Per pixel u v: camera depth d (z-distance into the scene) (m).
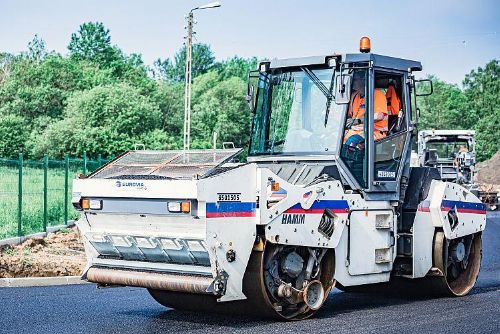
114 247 11.66
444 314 12.33
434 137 40.62
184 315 11.97
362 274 12.67
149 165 11.75
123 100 64.12
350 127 12.80
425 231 13.80
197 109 69.31
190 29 50.81
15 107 71.50
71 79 76.25
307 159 12.83
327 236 11.98
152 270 11.43
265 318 11.77
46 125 68.75
